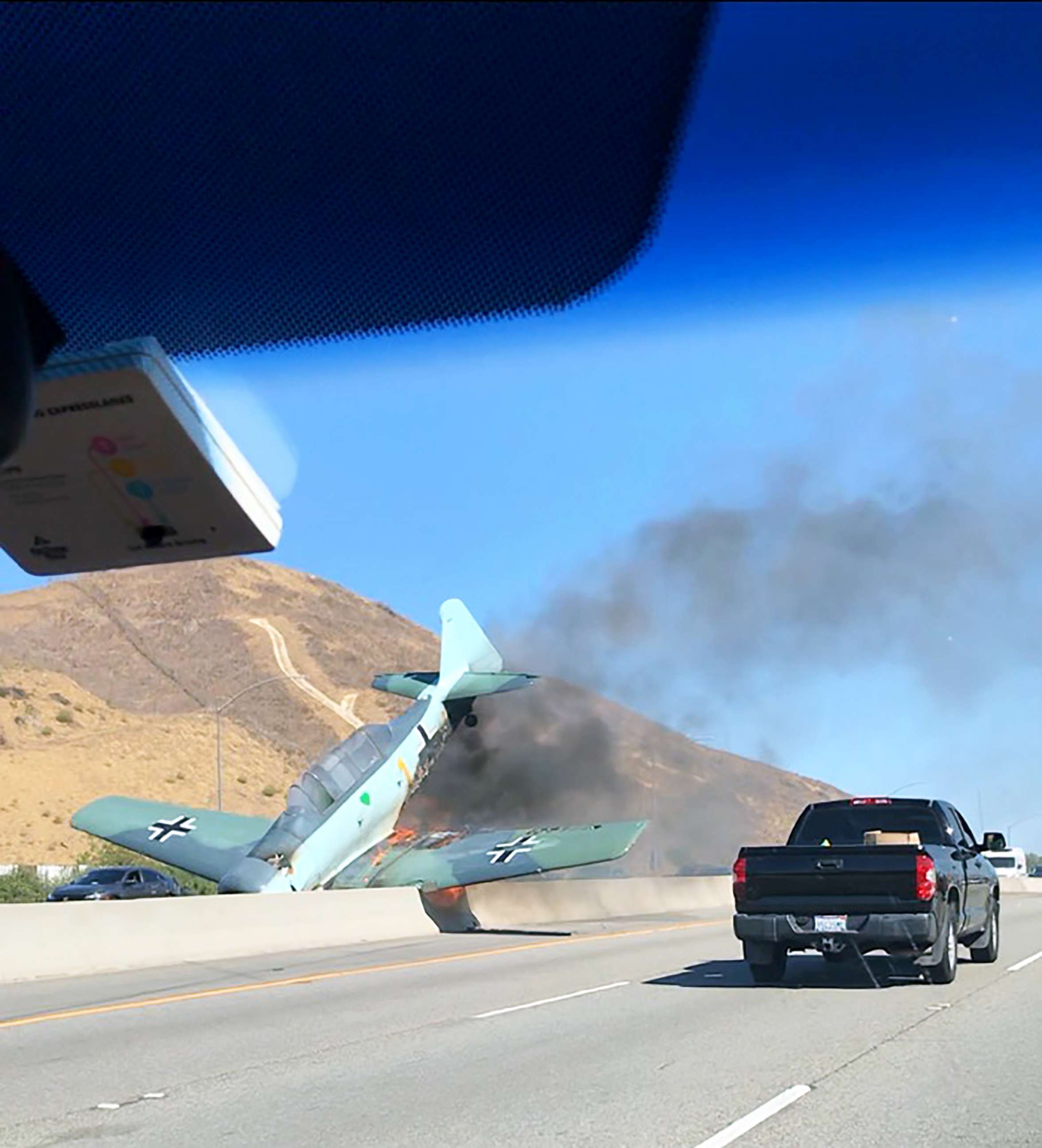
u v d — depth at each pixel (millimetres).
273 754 89688
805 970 18234
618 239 2391
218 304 2639
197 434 2455
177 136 2312
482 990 15930
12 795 65375
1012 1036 11859
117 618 125000
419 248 2467
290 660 119312
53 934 18969
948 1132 7961
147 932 20406
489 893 30578
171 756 78938
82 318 2689
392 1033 12367
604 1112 8625
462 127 2203
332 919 24172
